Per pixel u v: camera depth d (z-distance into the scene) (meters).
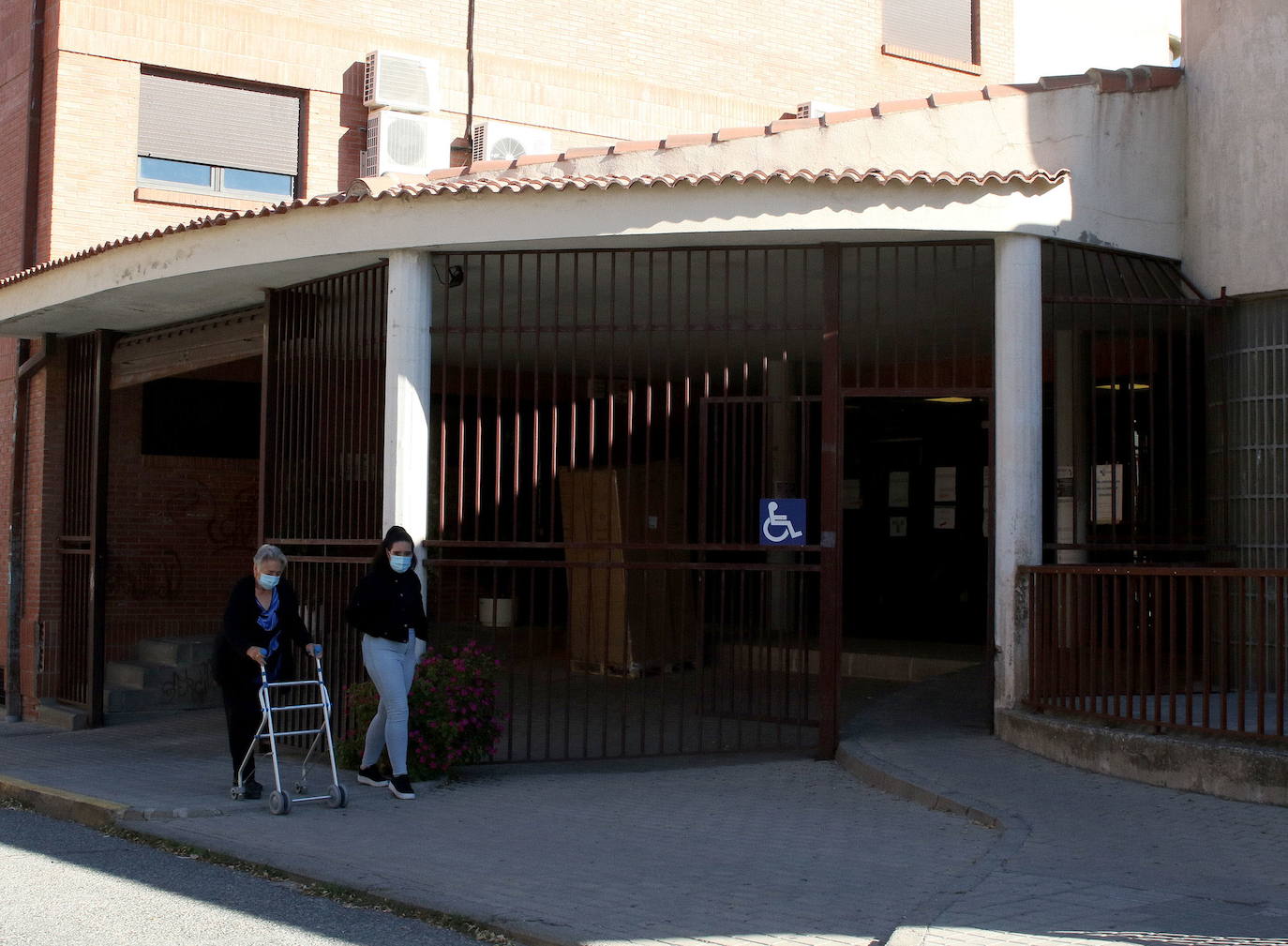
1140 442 10.53
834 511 9.62
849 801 8.28
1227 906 5.68
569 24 17.47
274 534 11.27
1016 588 9.44
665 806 8.30
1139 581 8.41
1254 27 9.85
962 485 15.60
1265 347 9.85
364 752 9.17
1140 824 7.12
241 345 12.58
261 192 15.59
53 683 14.56
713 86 18.45
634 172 10.71
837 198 9.24
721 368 14.27
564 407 15.91
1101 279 10.47
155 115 14.90
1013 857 6.55
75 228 14.31
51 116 14.34
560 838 7.45
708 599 14.77
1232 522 9.96
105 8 14.52
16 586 14.73
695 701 12.24
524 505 17.06
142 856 7.47
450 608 16.62
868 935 5.48
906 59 19.88
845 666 14.01
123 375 13.95
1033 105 9.99
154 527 15.09
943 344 13.01
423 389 9.93
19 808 9.48
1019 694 9.44
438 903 6.06
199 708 14.77
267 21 15.48
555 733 10.85
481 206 9.60
